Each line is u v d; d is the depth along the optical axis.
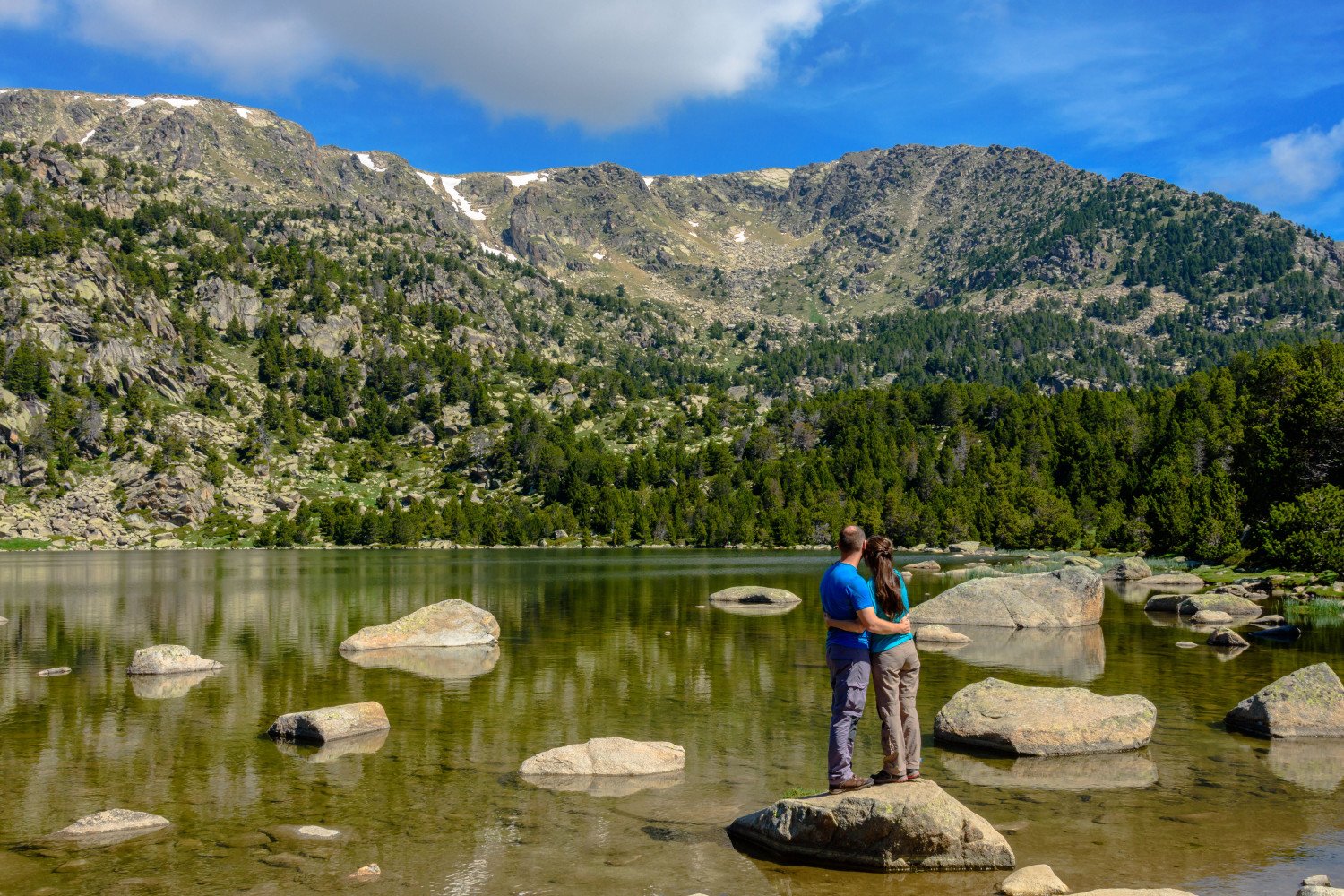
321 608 44.12
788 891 8.73
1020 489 153.62
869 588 10.55
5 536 178.00
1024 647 27.27
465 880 8.95
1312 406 67.19
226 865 9.38
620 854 9.80
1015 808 11.30
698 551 158.00
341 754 14.50
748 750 14.55
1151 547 99.50
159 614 41.38
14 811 11.39
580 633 31.81
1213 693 19.28
